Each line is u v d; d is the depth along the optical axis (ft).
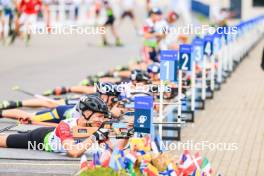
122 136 88.63
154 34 177.06
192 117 127.65
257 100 155.53
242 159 100.37
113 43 289.12
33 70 197.57
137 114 85.66
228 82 185.57
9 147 96.37
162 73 101.04
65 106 108.78
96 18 323.78
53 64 213.87
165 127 110.11
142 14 419.13
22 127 108.17
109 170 71.41
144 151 77.25
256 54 264.52
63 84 167.73
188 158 75.72
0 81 173.06
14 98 145.38
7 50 256.32
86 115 92.58
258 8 443.73
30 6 268.62
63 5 339.16
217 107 146.30
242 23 236.63
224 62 183.42
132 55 240.53
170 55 100.68
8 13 284.20
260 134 118.42
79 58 231.71
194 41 136.77
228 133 119.03
